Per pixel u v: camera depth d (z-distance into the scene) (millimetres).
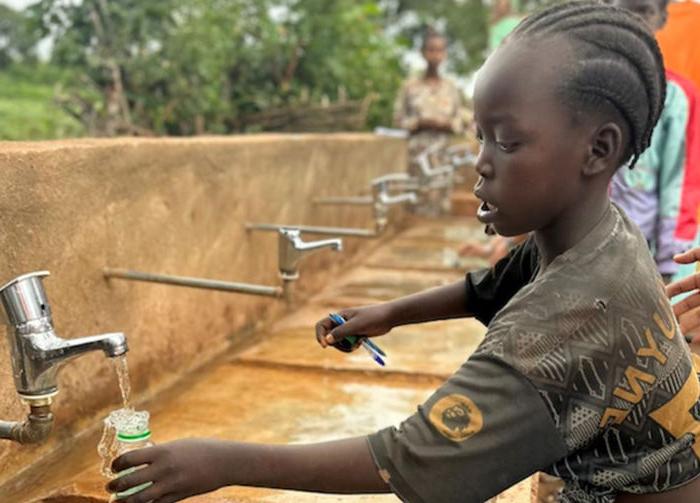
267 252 3580
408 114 7219
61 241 2127
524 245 1436
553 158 1073
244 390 2654
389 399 2586
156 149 2611
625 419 1142
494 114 1086
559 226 1146
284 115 5793
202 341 2959
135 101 4824
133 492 1104
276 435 2264
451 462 1059
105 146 2326
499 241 3795
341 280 4578
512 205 1106
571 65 1058
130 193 2467
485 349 1104
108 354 1306
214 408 2477
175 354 2752
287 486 1094
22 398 1358
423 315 1504
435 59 7258
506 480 1068
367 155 5441
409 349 3139
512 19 6855
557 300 1089
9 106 6309
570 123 1066
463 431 1062
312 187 4234
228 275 3184
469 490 1061
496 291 1464
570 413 1078
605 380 1086
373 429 2324
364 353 3057
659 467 1185
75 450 2156
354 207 5152
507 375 1070
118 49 4695
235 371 2867
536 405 1061
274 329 3480
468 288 1490
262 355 3023
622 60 1071
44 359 1315
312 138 4203
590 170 1102
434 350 3133
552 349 1074
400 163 6703
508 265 1451
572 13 1090
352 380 2771
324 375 2824
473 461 1057
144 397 2545
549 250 1178
